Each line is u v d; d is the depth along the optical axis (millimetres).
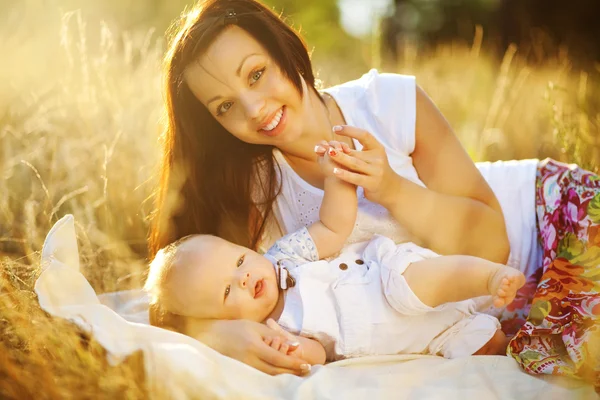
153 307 2174
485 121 4781
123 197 2980
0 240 2529
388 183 2209
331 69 6777
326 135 2412
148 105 3688
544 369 1870
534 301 2072
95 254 2547
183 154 2449
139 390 1685
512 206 2543
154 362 1711
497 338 2125
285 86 2219
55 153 3055
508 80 5152
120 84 3666
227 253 2113
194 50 2199
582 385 1818
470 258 2031
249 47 2186
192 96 2340
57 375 1731
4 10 4141
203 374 1722
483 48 7820
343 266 2178
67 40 3439
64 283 1951
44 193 2928
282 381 1805
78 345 1763
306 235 2229
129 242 2867
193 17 2268
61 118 3291
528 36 7809
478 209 2332
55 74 3600
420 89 2512
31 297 2014
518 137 4250
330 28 8516
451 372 1919
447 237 2287
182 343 1824
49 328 1799
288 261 2201
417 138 2469
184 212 2500
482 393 1752
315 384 1781
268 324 1990
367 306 2051
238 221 2520
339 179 2207
